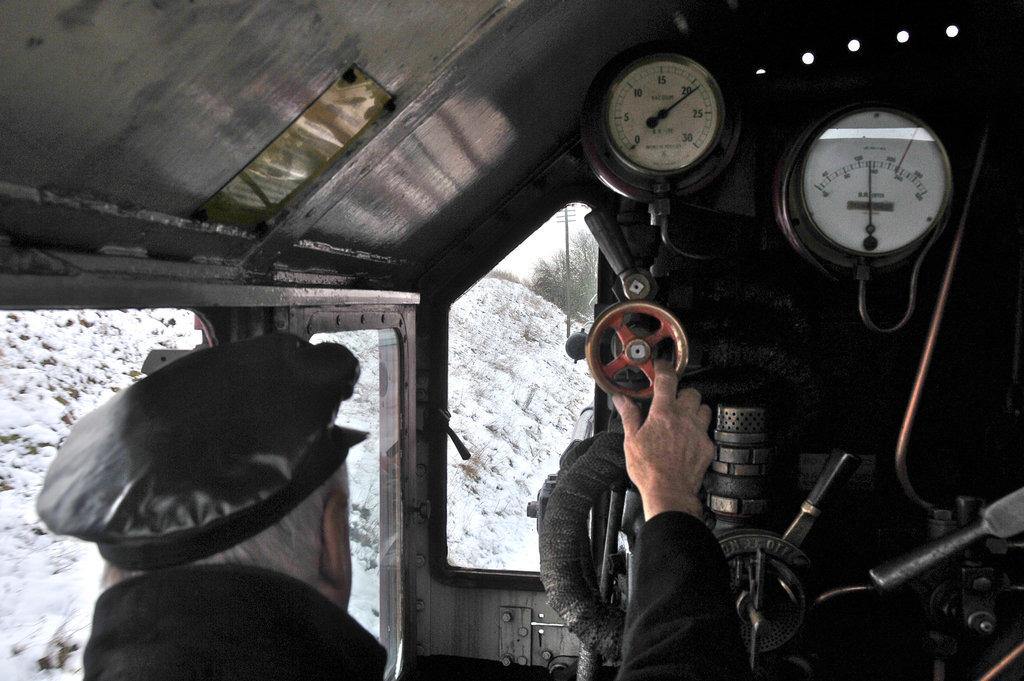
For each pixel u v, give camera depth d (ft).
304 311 4.34
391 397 6.55
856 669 5.96
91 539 1.52
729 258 6.02
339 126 3.65
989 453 5.81
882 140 5.08
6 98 1.96
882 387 5.96
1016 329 5.67
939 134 5.79
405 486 6.68
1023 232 5.60
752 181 5.82
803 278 5.98
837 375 6.00
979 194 5.76
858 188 5.14
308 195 3.82
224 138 2.98
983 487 5.85
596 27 5.47
